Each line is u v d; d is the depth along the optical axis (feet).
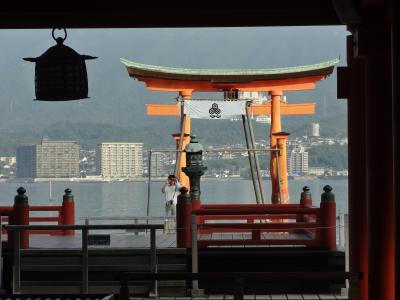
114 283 56.03
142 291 55.31
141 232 82.07
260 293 56.29
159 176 540.52
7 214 61.52
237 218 67.10
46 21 41.98
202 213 57.57
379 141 39.06
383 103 38.86
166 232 77.25
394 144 31.40
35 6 40.45
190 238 57.62
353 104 42.86
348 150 43.47
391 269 39.40
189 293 55.42
